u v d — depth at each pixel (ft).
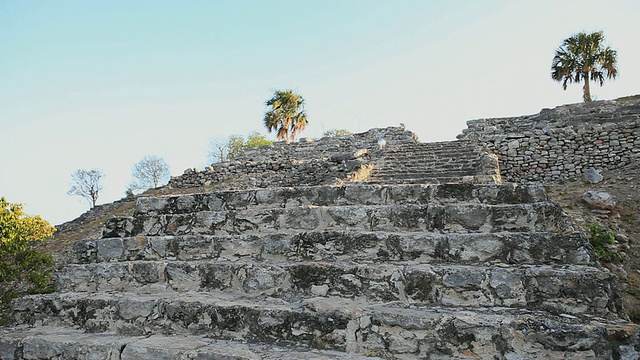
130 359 10.58
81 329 12.50
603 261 27.89
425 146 56.85
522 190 12.71
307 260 12.59
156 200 16.29
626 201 36.86
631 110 58.95
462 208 12.23
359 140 81.25
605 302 9.26
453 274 10.49
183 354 10.06
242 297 12.07
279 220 14.06
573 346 8.39
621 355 8.12
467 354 8.98
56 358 11.27
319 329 10.16
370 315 9.86
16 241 36.47
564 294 9.61
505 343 8.80
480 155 45.14
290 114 117.39
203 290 12.75
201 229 14.84
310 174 61.46
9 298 34.35
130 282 13.57
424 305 10.40
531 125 66.95
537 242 10.78
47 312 13.10
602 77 91.40
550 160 51.21
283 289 11.95
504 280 10.11
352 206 13.46
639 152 46.80
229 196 15.60
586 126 51.06
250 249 13.35
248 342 10.62
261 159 82.28
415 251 11.69
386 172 45.55
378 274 11.03
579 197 39.65
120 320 12.15
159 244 14.30
